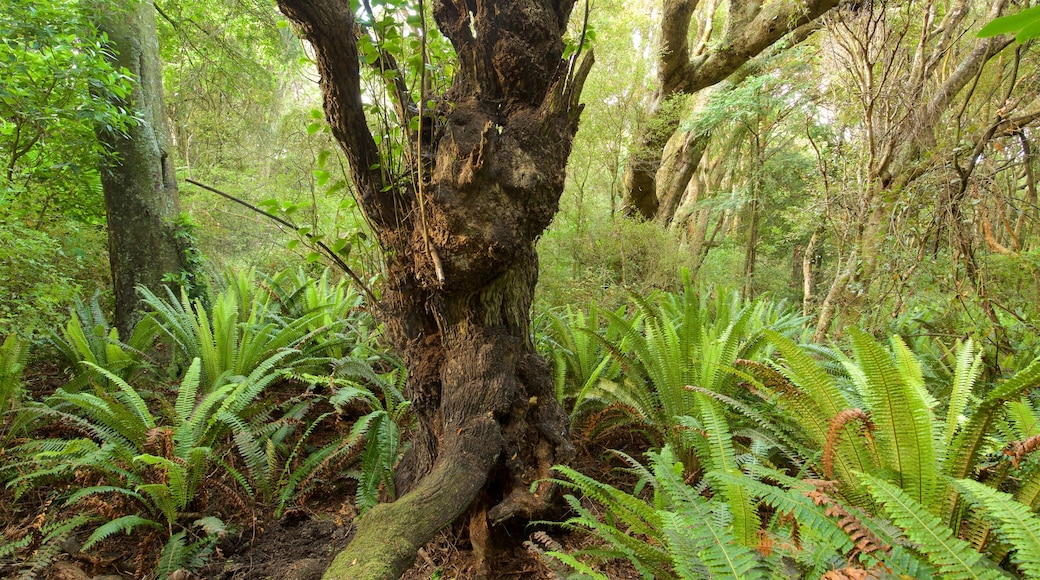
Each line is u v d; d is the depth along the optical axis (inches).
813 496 47.5
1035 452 60.9
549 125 73.5
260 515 80.4
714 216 434.3
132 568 70.5
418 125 66.1
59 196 159.6
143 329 133.2
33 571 64.1
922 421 56.4
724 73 290.4
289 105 415.5
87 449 77.1
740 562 44.5
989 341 120.3
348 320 144.8
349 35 58.0
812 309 189.8
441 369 77.1
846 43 137.5
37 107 127.0
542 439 79.7
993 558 53.1
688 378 99.3
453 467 66.4
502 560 73.2
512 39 71.6
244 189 273.4
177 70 312.5
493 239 67.6
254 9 232.8
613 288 224.2
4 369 91.8
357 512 83.4
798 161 361.1
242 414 93.2
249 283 166.2
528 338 85.3
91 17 151.3
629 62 277.0
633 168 306.3
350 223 100.4
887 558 42.3
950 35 128.9
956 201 126.0
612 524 69.6
